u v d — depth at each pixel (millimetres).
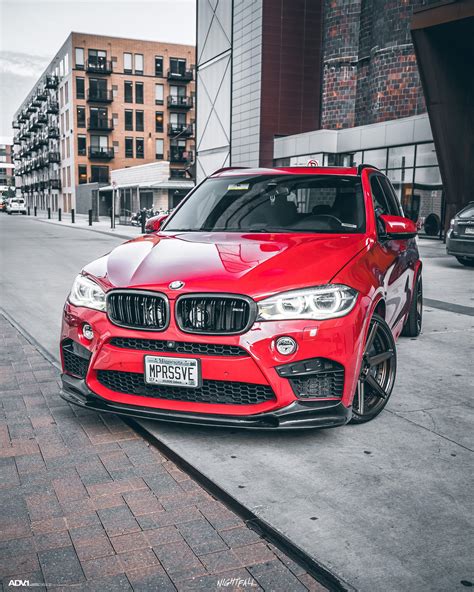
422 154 19656
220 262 3162
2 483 2717
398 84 22281
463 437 3279
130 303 3045
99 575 2035
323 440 3205
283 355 2848
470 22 14828
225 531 2316
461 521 2391
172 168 62875
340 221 3871
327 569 2061
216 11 32250
